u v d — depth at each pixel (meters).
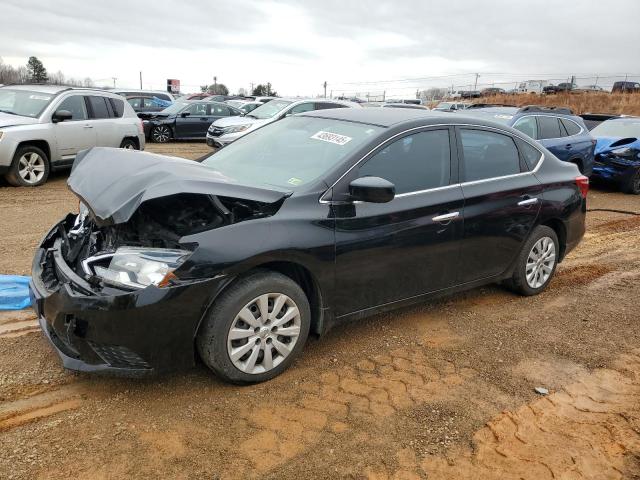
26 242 6.10
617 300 5.22
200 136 19.84
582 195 5.42
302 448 2.85
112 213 2.93
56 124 9.84
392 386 3.49
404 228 3.86
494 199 4.48
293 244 3.31
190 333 3.07
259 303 3.29
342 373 3.62
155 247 3.14
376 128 4.02
